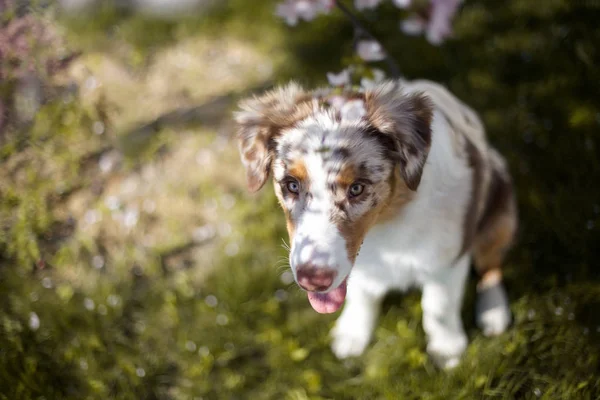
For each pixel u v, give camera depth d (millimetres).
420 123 896
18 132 1324
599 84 1345
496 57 1425
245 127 938
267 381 1109
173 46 1588
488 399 1045
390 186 893
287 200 880
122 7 1661
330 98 905
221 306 1178
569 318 1089
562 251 1186
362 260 988
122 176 1352
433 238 957
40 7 1313
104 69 1532
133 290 1218
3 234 1235
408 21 1216
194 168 1359
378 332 1137
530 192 1230
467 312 1163
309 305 1177
